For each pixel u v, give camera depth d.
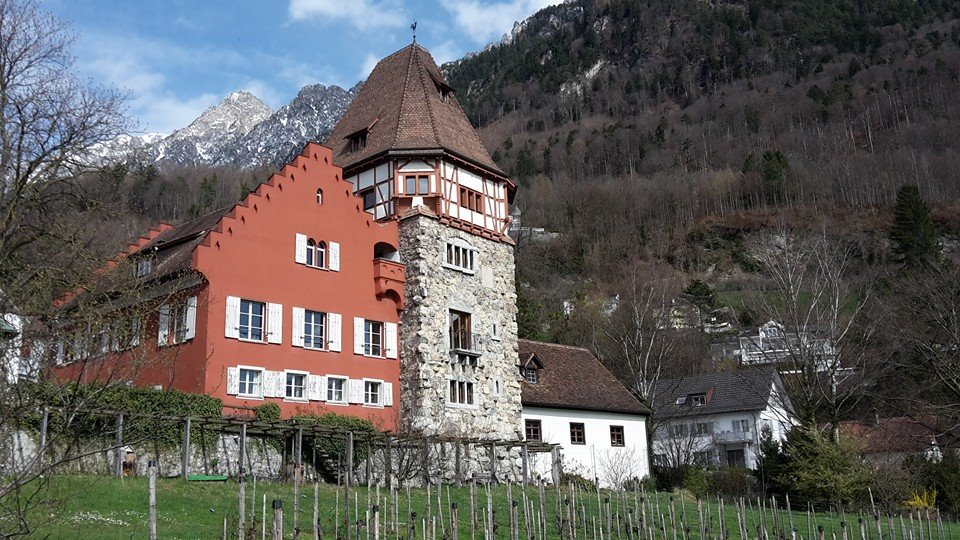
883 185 115.56
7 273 15.98
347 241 35.81
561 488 36.09
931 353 43.06
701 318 85.06
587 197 127.88
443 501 28.30
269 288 32.31
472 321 38.78
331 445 31.94
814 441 38.91
